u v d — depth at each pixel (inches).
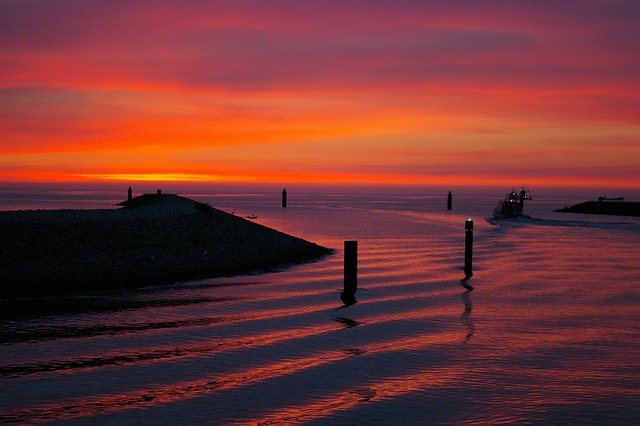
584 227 3233.3
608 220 4279.0
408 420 471.8
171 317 828.0
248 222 1796.3
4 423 457.7
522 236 2501.2
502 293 1047.6
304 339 717.3
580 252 1817.2
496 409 494.3
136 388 540.4
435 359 636.7
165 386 547.2
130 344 683.4
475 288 1100.5
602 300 984.9
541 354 655.8
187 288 1067.3
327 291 1053.8
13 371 579.5
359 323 804.6
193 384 553.6
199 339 712.4
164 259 1290.6
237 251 1466.5
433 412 487.8
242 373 587.5
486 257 1641.2
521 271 1344.7
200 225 1599.4
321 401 513.7
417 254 1685.5
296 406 502.0
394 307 917.8
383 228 2822.3
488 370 599.8
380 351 667.4
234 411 489.7
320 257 1576.0
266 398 519.5
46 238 1238.9
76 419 468.4
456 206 6998.0
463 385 553.6
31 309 859.4
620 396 524.1
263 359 634.8
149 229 1455.5
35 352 644.1
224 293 1022.4
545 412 486.9
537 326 792.9
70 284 1048.2
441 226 3061.0
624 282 1186.0
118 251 1275.8
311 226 2878.9
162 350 662.5
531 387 547.8
